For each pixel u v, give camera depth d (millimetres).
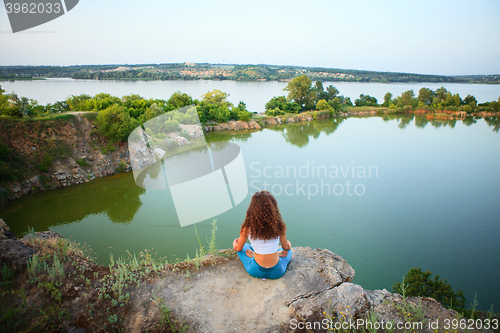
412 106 115188
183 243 18594
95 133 31734
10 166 26172
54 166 28359
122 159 32125
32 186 26672
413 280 11789
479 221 25109
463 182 36156
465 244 21125
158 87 154250
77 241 19094
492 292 16016
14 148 27078
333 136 64938
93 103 38000
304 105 105000
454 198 30641
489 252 20047
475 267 18250
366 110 111250
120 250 17906
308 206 27156
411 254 19562
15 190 25625
